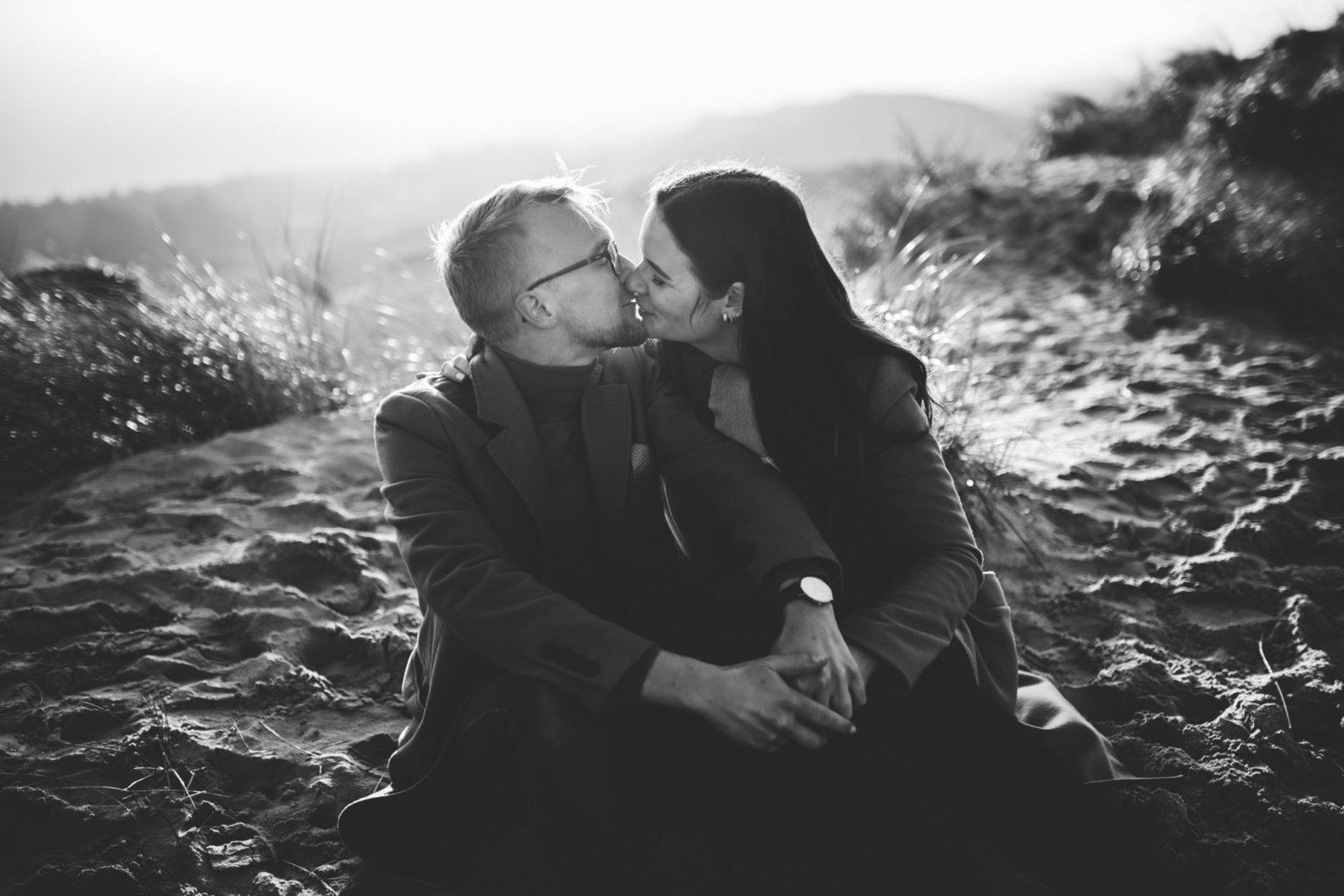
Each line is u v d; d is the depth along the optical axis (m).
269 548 3.00
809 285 1.76
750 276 1.74
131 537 3.23
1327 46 5.95
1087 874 1.57
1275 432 3.72
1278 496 3.25
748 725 1.52
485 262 1.74
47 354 4.31
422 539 1.71
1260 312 4.91
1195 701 2.34
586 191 1.87
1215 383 4.21
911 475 1.82
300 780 2.08
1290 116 5.59
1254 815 1.92
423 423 1.80
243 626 2.65
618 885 1.46
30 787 2.02
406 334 5.12
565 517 1.85
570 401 1.86
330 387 4.73
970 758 1.66
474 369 1.83
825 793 1.54
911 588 1.73
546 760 1.51
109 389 4.25
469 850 1.85
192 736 2.19
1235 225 5.24
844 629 1.67
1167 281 5.22
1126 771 1.99
